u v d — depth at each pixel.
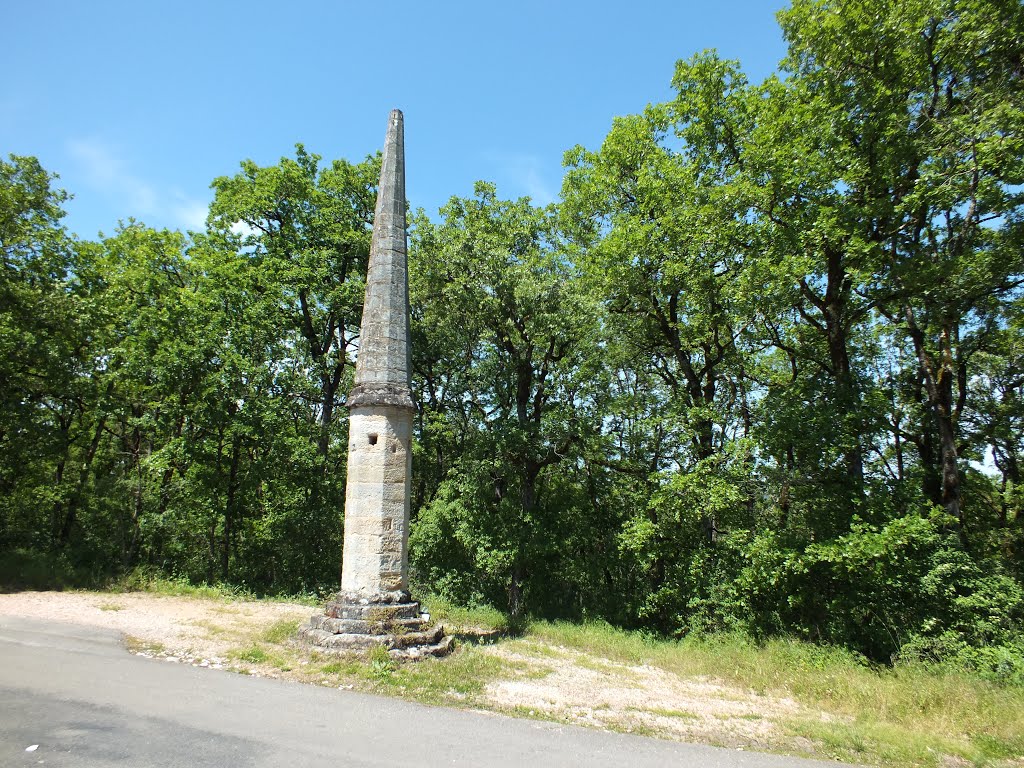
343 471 24.45
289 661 9.70
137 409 23.06
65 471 24.69
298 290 22.47
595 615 18.61
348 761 5.76
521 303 17.22
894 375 19.81
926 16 13.21
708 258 15.37
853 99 14.02
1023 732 8.16
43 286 19.44
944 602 12.62
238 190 22.98
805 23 14.39
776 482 15.09
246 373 20.12
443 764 5.88
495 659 11.43
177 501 21.12
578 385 20.48
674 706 9.15
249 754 5.75
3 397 17.62
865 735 7.88
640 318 18.53
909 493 14.16
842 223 13.61
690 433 16.91
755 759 6.76
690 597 16.14
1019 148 11.84
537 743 6.73
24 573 16.98
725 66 16.48
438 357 23.75
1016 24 12.77
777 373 21.12
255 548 22.17
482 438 19.12
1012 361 16.61
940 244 14.63
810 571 14.00
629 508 19.53
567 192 20.47
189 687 7.86
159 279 21.38
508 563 18.19
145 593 16.92
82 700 7.00
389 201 12.84
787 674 11.25
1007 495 21.20
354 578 11.33
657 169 16.58
